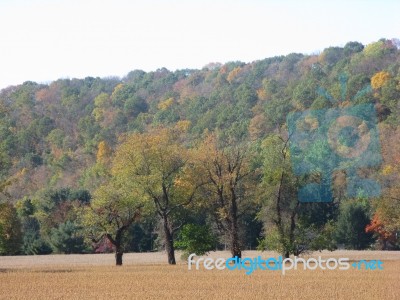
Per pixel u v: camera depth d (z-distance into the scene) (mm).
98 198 78875
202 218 95312
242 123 155625
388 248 108750
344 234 108375
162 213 79750
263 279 53875
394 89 118875
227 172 78000
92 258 99062
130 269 67938
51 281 53812
